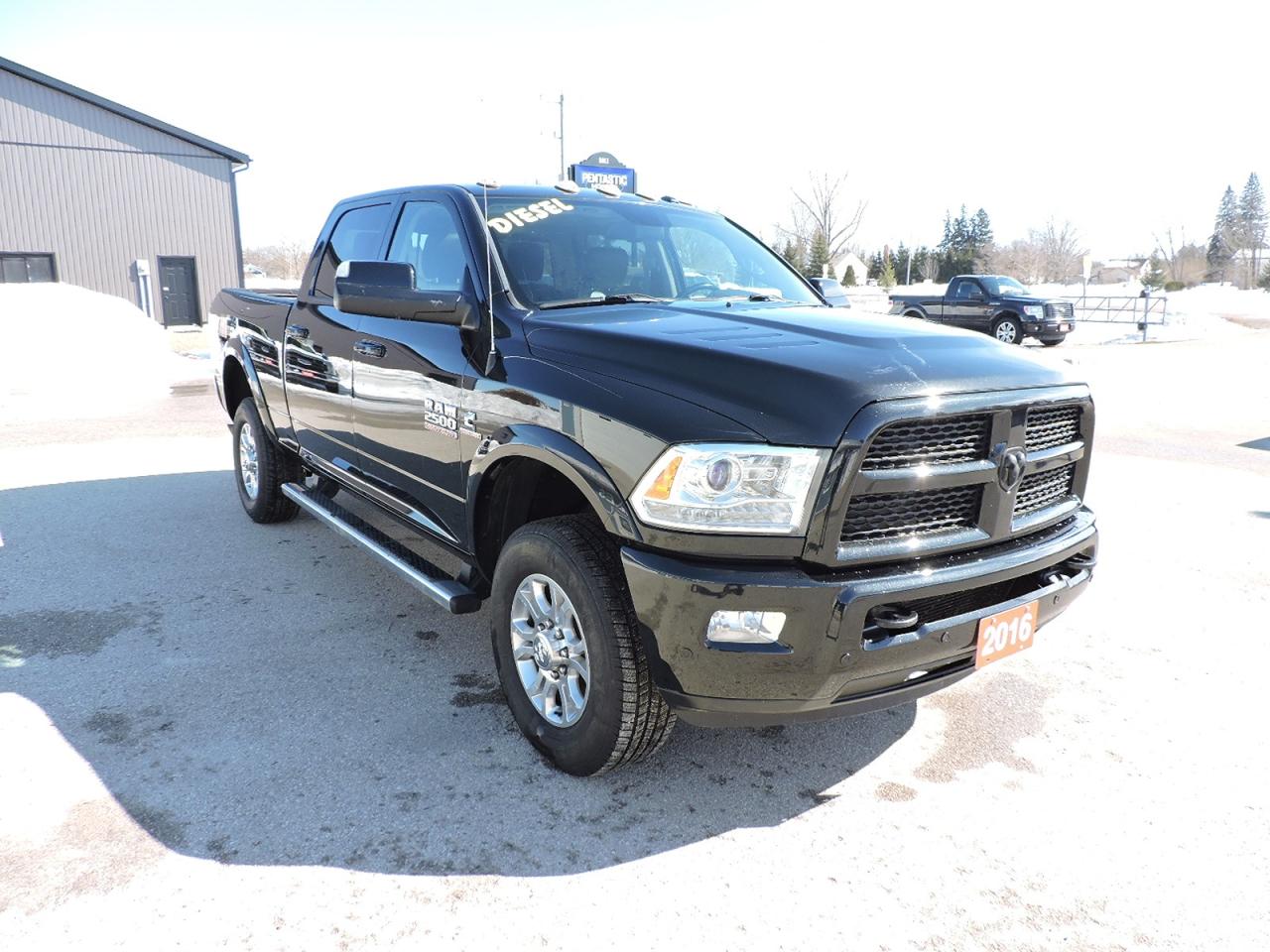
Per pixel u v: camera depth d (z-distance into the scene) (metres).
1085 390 3.10
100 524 5.93
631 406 2.70
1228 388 13.87
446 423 3.47
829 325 3.13
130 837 2.69
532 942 2.31
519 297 3.43
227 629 4.25
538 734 3.12
